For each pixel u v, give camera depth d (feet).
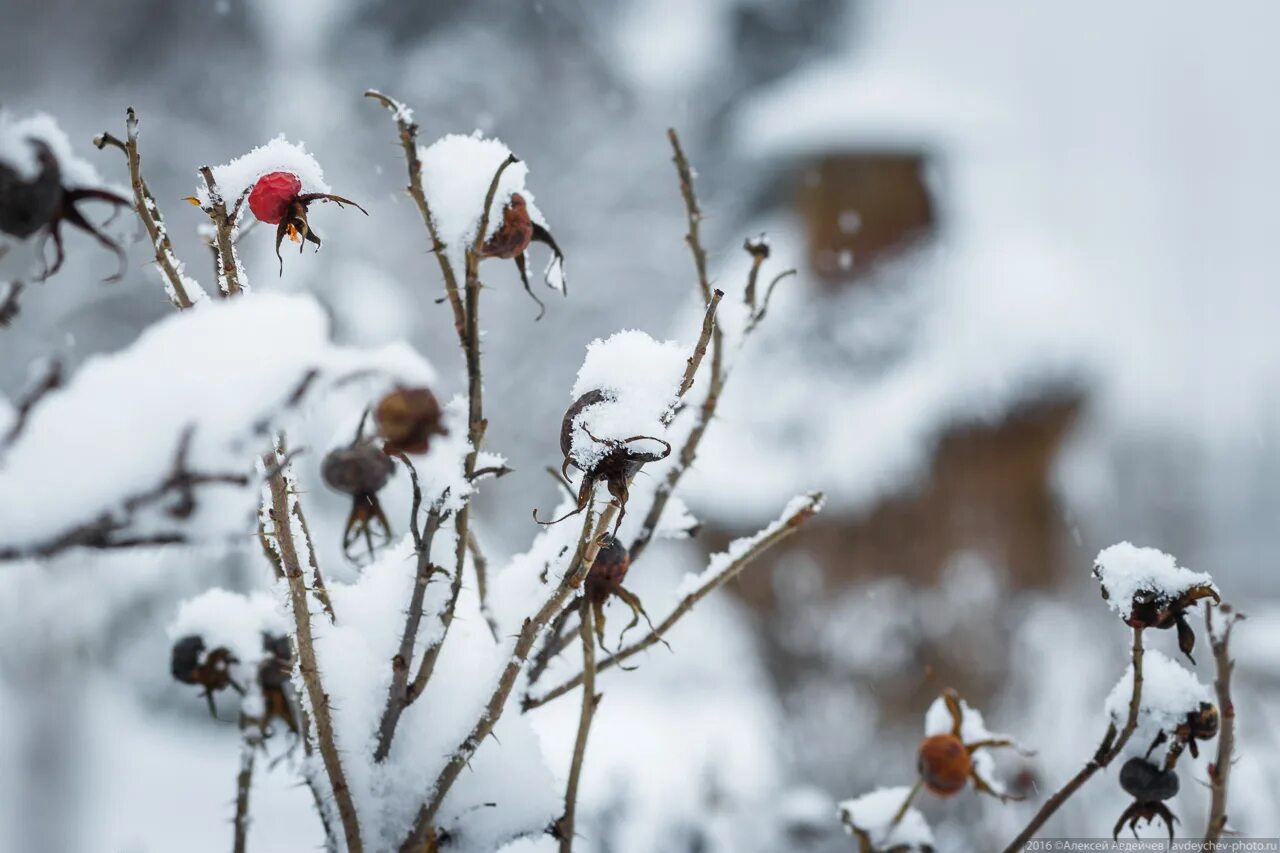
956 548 44.60
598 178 116.98
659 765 31.48
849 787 42.70
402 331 62.80
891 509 44.47
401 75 105.70
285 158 9.12
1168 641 28.71
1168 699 9.87
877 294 48.55
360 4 104.06
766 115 54.13
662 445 8.34
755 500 44.65
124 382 5.48
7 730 37.81
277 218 8.98
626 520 10.87
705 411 11.07
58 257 6.53
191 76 89.40
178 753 54.65
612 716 52.26
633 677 60.49
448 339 97.09
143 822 42.78
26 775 37.32
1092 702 41.63
